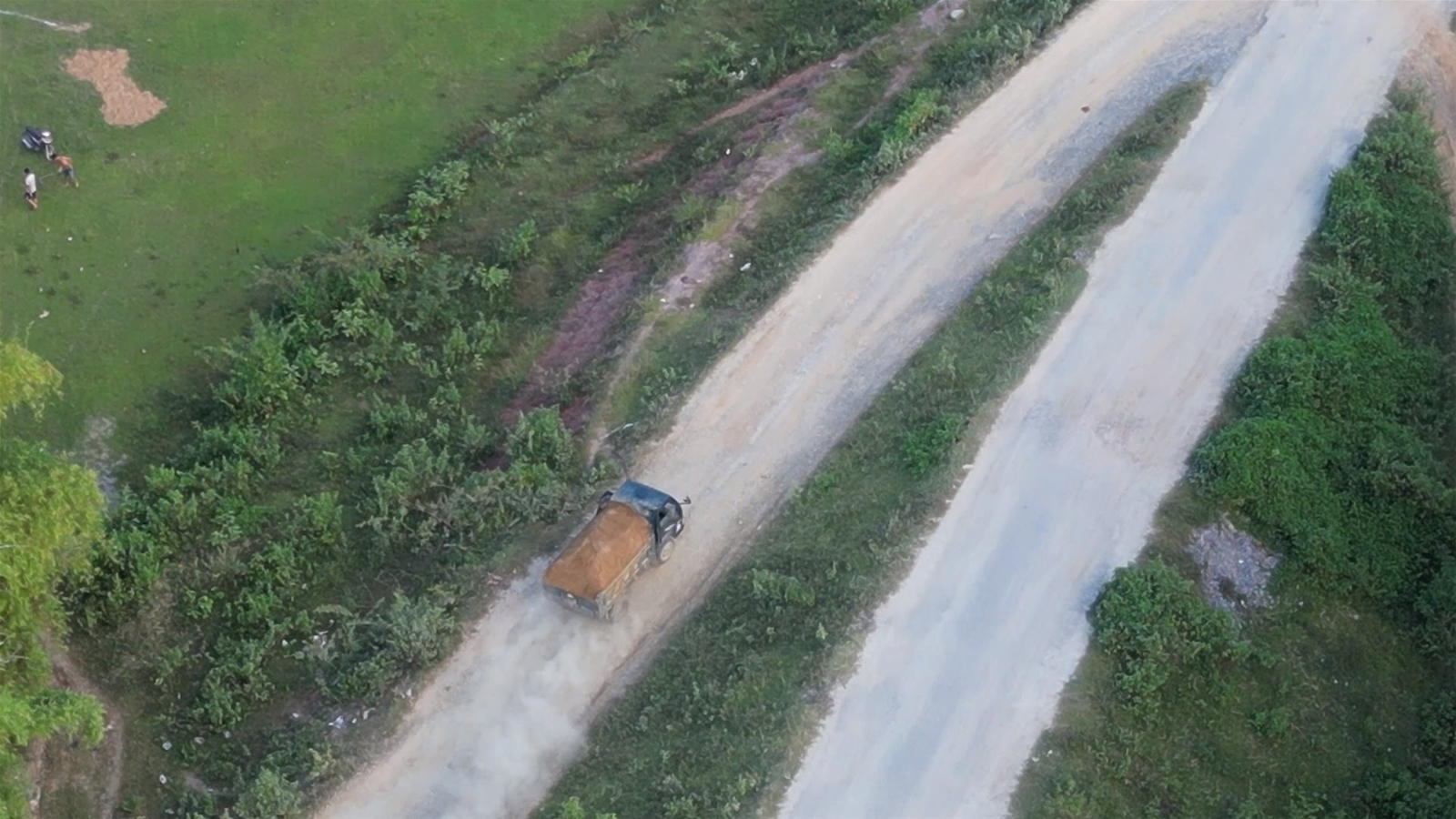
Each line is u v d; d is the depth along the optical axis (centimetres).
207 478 3584
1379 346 3406
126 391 3934
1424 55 4188
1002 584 2980
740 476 3359
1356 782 2762
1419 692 2934
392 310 4088
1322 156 3888
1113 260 3650
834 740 2747
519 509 3319
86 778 3033
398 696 2998
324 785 2870
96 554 3262
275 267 4278
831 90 4494
